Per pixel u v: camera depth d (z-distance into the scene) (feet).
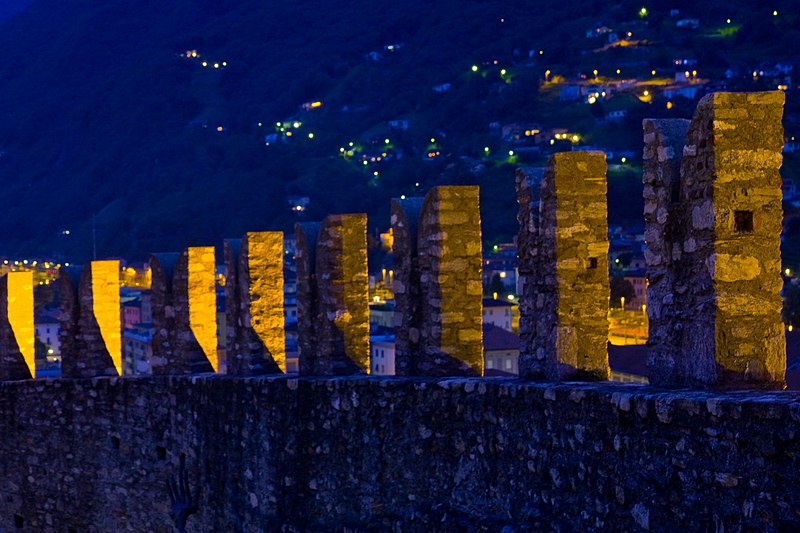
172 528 86.89
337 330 70.33
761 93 42.39
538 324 53.47
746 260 42.39
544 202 52.60
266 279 78.48
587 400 46.93
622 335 258.78
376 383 62.95
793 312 283.38
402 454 61.00
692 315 43.83
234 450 78.02
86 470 96.32
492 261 534.78
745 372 42.45
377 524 62.54
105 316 97.86
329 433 67.26
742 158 42.29
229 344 81.35
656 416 42.52
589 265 52.06
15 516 103.24
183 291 86.74
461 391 56.24
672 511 41.88
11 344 104.32
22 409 102.12
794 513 36.68
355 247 70.69
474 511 55.42
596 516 46.42
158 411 88.33
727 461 39.22
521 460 51.80
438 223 60.39
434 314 60.75
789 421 36.83
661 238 45.57
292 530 70.49
